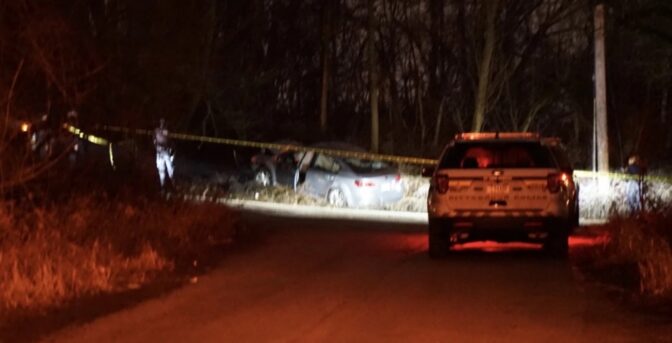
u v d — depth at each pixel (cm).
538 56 3684
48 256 1234
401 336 970
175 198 1820
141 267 1358
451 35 3562
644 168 2208
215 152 3328
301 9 4044
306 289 1259
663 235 1538
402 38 4075
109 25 1711
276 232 1972
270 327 1015
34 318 1047
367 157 2788
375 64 3650
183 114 2492
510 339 955
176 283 1295
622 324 1027
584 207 2591
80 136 1728
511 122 3725
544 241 1603
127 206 1630
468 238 1559
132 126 1830
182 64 2125
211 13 2481
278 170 2903
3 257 1178
